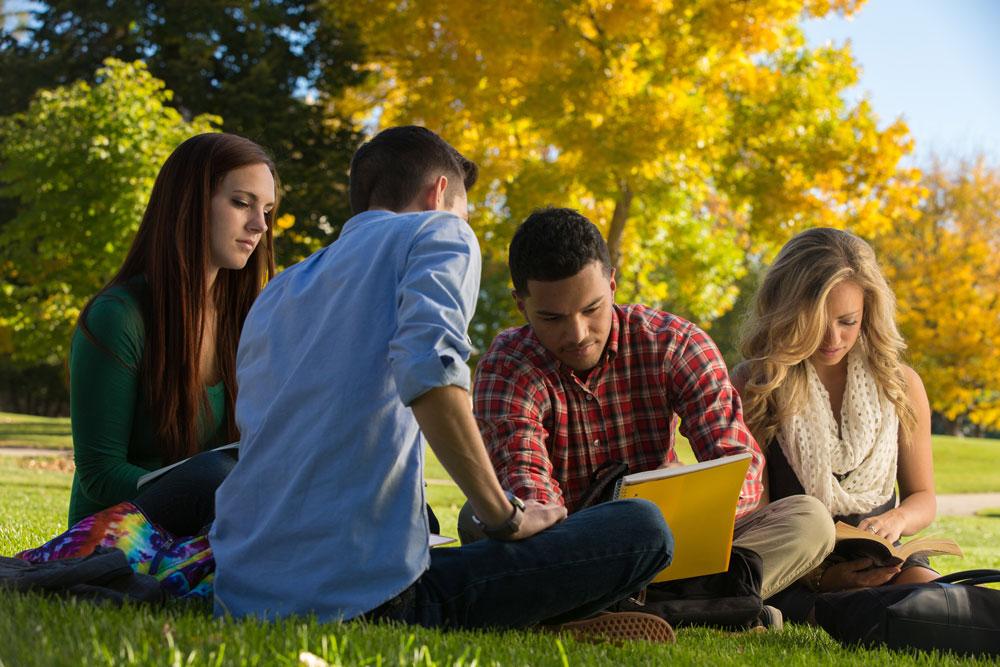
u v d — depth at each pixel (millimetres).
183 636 1934
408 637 2031
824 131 16219
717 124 15273
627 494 2748
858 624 2883
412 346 2113
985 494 18656
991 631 2785
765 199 16062
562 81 14359
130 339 3119
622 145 14273
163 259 3203
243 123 18297
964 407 25984
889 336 4008
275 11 18938
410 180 2576
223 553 2314
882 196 16516
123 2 18438
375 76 19125
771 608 3395
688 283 19000
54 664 1672
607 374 3408
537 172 15805
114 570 2441
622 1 13797
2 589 2285
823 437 3949
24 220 13656
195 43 18281
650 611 3004
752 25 14203
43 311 14570
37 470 12711
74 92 13570
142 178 13000
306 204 18484
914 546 3736
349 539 2213
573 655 2178
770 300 4035
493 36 14312
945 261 26609
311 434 2232
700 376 3414
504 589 2402
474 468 2197
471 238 2312
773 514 3502
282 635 1974
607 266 3117
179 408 3223
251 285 3461
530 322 3193
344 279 2305
